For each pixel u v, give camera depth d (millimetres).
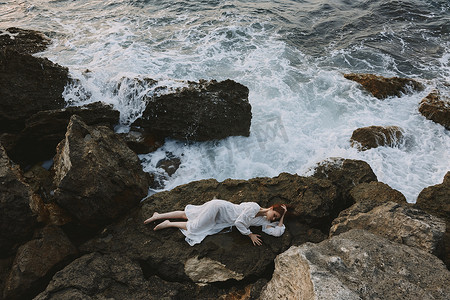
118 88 8078
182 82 8234
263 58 11289
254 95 9617
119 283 5164
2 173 5508
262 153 8148
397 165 8078
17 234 5445
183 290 5289
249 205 5754
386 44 12891
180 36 12109
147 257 5508
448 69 11680
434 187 6629
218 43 11836
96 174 5758
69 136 6055
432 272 4461
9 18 13023
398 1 15773
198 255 5504
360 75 10617
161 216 5934
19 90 7148
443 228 5191
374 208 5906
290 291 4527
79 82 7867
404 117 9453
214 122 7996
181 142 8133
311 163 7879
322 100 9750
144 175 6680
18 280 4996
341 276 4363
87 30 12336
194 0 14523
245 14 13734
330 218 6430
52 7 14031
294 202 6211
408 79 10391
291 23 13594
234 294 5281
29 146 7258
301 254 4641
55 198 5887
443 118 9125
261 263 5441
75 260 5316
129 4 14172
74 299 4703
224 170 7719
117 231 5898
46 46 11180
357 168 7359
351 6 15539
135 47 11281
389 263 4605
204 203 6090
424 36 13539
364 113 9461
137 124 7980
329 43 12766
